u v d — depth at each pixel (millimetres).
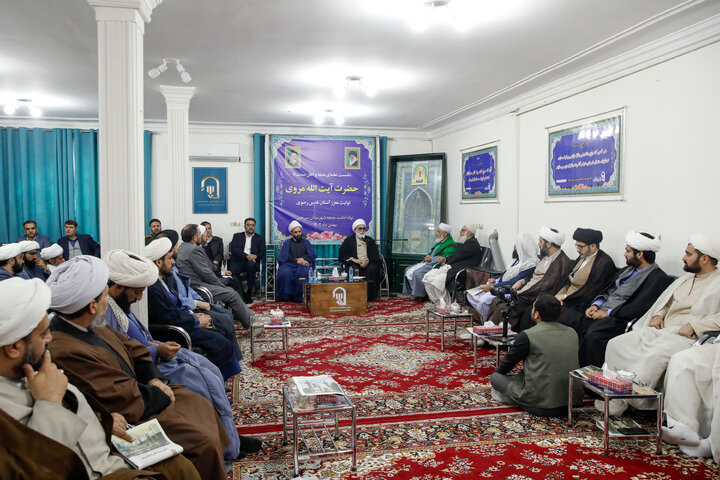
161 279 3469
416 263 8367
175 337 3277
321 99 6645
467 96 6422
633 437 2723
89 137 8039
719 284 3332
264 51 4664
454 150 8266
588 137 5188
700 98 3939
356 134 8836
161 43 4449
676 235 4191
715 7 3590
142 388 2037
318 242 8695
